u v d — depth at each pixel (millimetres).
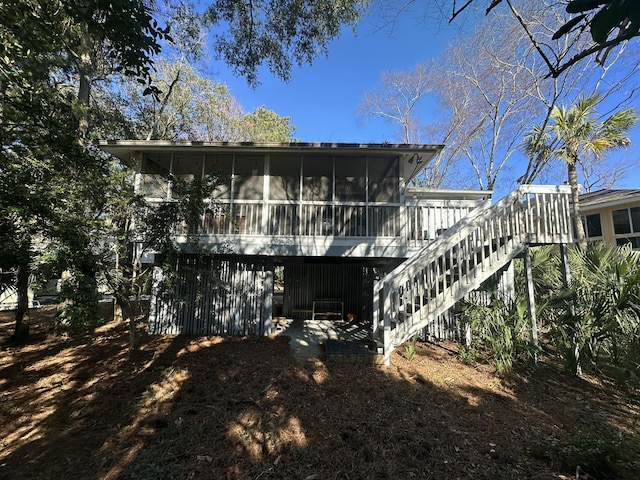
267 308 8391
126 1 3029
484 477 2975
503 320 6148
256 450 3404
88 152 5242
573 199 11188
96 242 5375
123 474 3037
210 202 7156
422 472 3055
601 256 7070
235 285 8445
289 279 11836
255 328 8375
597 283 6281
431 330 8156
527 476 2986
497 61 12805
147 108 13539
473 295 7715
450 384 5211
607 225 12930
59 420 4078
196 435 3650
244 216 8195
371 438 3602
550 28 8375
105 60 9797
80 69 8062
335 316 11508
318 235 7980
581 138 10852
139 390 4910
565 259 6570
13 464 3207
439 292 6707
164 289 6500
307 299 11750
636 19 1036
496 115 16250
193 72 13719
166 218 6066
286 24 8734
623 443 3305
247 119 22797
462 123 18688
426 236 8031
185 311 8391
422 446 3459
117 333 8414
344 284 11812
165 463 3180
